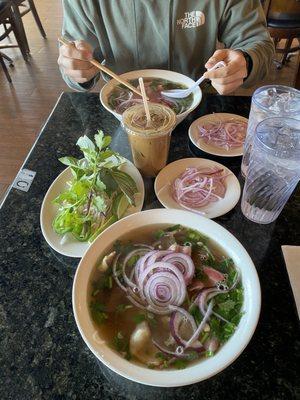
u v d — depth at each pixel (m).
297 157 0.59
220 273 0.56
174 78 1.10
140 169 0.83
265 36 1.14
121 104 0.99
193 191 0.74
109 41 1.24
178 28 1.16
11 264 0.65
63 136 0.94
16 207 0.76
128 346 0.50
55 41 3.19
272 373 0.50
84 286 0.54
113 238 0.61
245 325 0.48
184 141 0.93
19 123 2.26
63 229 0.67
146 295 0.54
